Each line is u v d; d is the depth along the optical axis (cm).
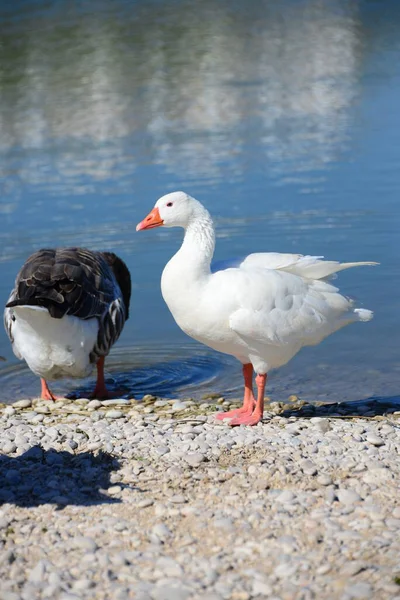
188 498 732
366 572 599
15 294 1077
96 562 632
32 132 2498
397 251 1570
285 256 997
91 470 802
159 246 1659
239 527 674
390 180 1952
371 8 4684
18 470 812
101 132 2466
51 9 4647
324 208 1794
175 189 1930
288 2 4944
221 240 1647
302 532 661
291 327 951
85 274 1090
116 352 1276
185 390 1145
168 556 636
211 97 2862
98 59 3538
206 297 942
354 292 1423
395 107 2644
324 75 3172
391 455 820
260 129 2452
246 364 1020
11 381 1212
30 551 655
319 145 2262
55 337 1042
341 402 1080
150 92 2964
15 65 3472
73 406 1083
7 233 1711
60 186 1994
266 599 576
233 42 3894
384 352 1228
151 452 848
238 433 907
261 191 1906
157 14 4559
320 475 770
